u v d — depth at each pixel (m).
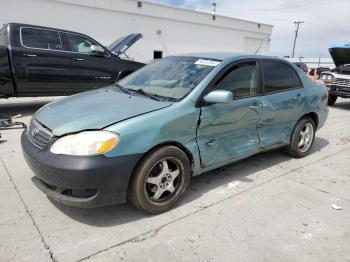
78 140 2.69
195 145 3.30
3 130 5.73
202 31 19.17
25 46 6.72
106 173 2.67
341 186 4.02
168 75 3.82
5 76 6.55
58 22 13.96
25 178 3.78
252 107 3.87
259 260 2.56
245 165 4.58
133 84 3.97
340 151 5.50
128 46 11.56
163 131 2.97
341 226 3.09
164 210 3.17
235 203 3.43
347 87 9.95
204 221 3.06
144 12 16.39
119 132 2.74
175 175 3.20
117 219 3.03
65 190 2.81
